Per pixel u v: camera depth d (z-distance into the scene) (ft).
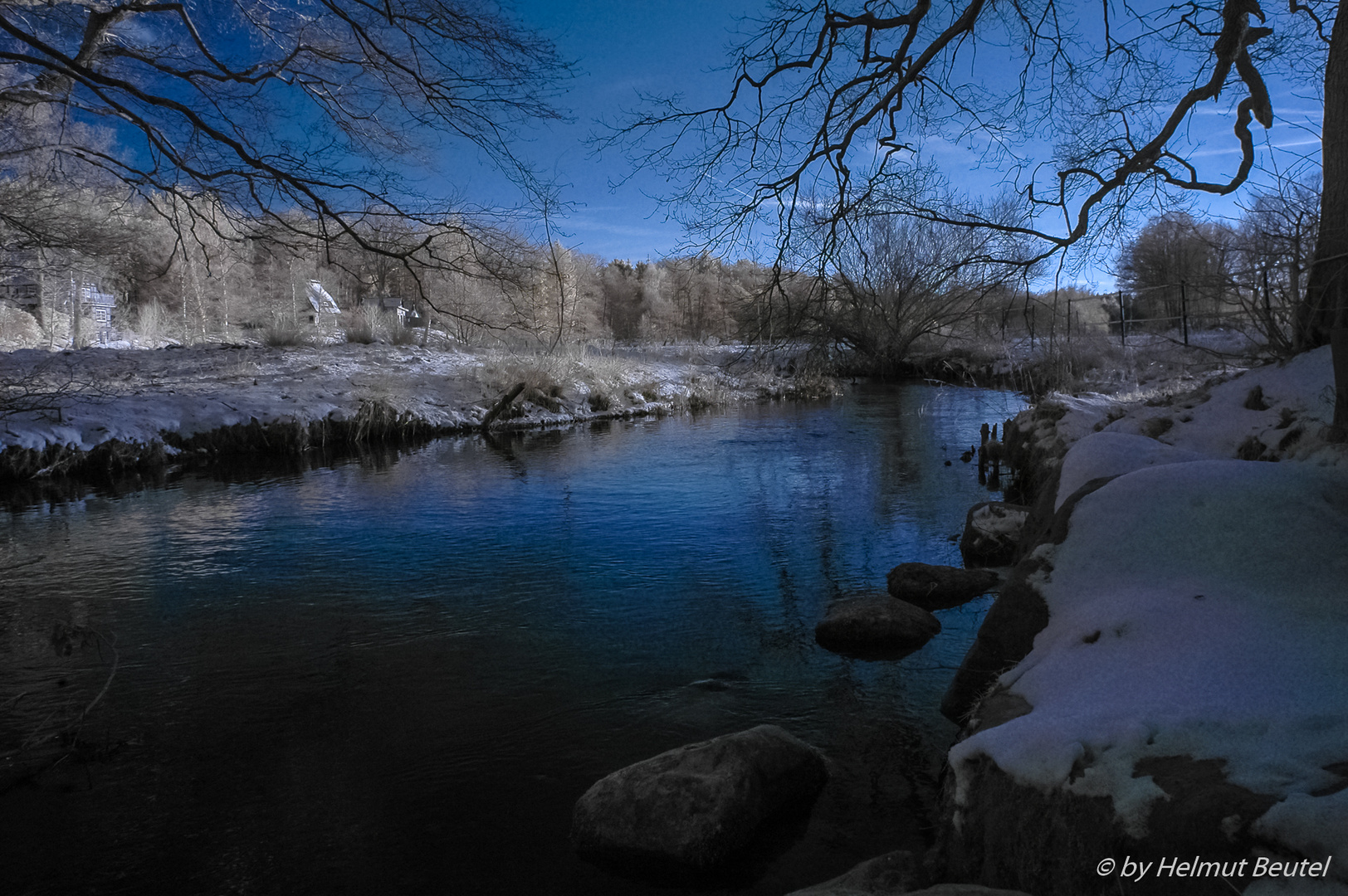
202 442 41.68
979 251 25.71
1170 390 35.50
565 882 9.73
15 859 10.39
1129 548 11.69
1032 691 9.80
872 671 15.49
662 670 15.83
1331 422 16.58
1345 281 15.37
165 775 12.34
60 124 22.16
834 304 28.45
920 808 10.95
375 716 14.12
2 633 18.11
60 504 31.40
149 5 19.30
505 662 16.34
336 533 26.78
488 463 40.11
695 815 9.95
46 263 34.81
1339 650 8.16
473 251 20.84
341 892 9.67
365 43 19.53
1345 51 16.03
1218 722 7.24
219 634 18.07
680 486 33.81
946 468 36.65
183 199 21.36
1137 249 40.32
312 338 72.59
